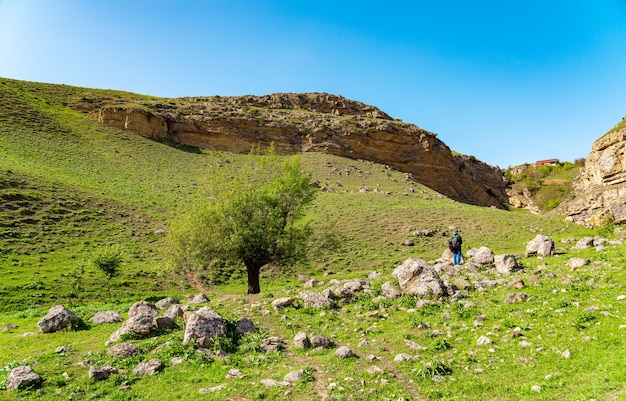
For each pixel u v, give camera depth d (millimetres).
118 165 71062
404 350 11383
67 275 32094
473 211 60406
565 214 104938
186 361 11414
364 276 25969
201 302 20594
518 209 140625
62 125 80312
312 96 133250
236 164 87688
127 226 46312
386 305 15469
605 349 9305
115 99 101750
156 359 11336
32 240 37094
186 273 37281
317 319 14844
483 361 10047
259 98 127438
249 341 12609
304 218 54406
